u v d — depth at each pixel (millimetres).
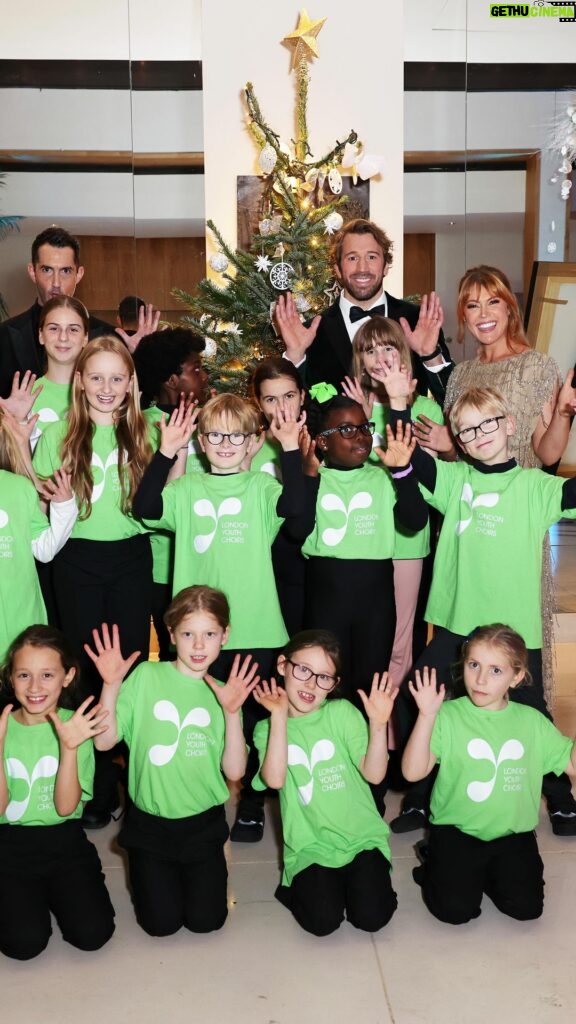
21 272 6988
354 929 2344
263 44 5324
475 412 2697
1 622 2656
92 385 2844
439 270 6992
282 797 2459
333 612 2887
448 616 2809
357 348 3146
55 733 2422
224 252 4297
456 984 2102
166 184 6648
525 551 2707
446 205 6867
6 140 6609
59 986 2119
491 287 3084
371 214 5445
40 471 2998
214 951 2254
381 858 2416
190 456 3320
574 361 6918
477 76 6656
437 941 2281
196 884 2354
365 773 2438
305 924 2324
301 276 4059
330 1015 1999
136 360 3344
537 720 2506
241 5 5297
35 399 3025
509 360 3084
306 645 2477
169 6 6340
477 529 2738
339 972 2158
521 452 3041
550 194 6785
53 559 2928
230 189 5398
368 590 2887
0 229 6789
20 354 3508
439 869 2379
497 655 2430
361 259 3395
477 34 6574
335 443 2875
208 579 2861
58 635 2436
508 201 6828
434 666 2781
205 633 2504
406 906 2451
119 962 2213
